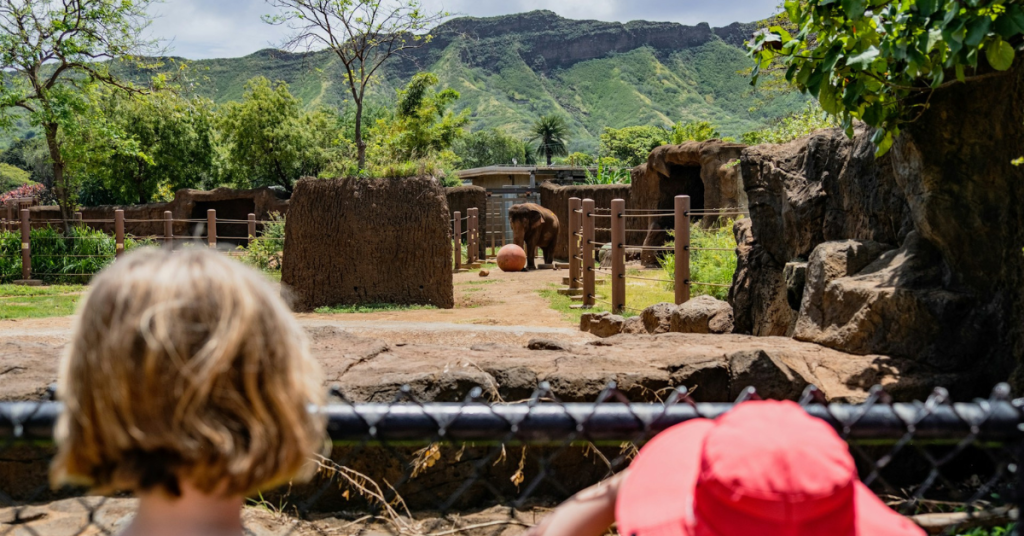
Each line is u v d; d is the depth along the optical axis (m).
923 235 4.95
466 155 103.25
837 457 1.00
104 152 23.50
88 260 19.78
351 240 14.45
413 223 14.48
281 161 43.12
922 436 1.48
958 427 1.48
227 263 0.90
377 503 3.79
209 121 43.09
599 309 13.06
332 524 3.64
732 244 14.35
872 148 6.30
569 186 27.14
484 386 4.04
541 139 112.56
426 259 14.48
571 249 15.38
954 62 3.96
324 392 1.00
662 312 9.01
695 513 1.07
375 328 10.25
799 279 6.52
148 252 0.89
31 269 19.64
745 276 8.20
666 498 1.16
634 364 4.37
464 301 15.35
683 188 22.41
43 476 3.68
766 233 7.88
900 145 5.07
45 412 1.41
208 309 0.83
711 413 1.50
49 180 53.28
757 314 7.99
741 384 4.29
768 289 7.81
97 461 0.85
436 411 1.49
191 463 0.81
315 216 14.44
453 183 45.78
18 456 3.65
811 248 7.04
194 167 42.75
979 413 1.48
